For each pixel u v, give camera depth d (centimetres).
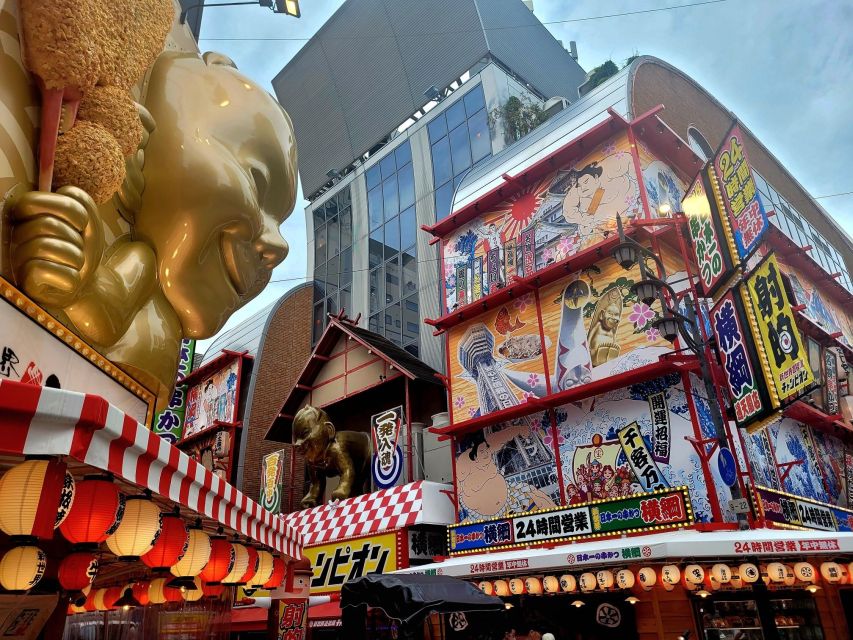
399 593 823
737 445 1207
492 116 2964
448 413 1609
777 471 1324
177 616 781
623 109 1574
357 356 2041
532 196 1581
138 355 583
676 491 1089
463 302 1647
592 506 1202
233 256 652
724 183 1080
